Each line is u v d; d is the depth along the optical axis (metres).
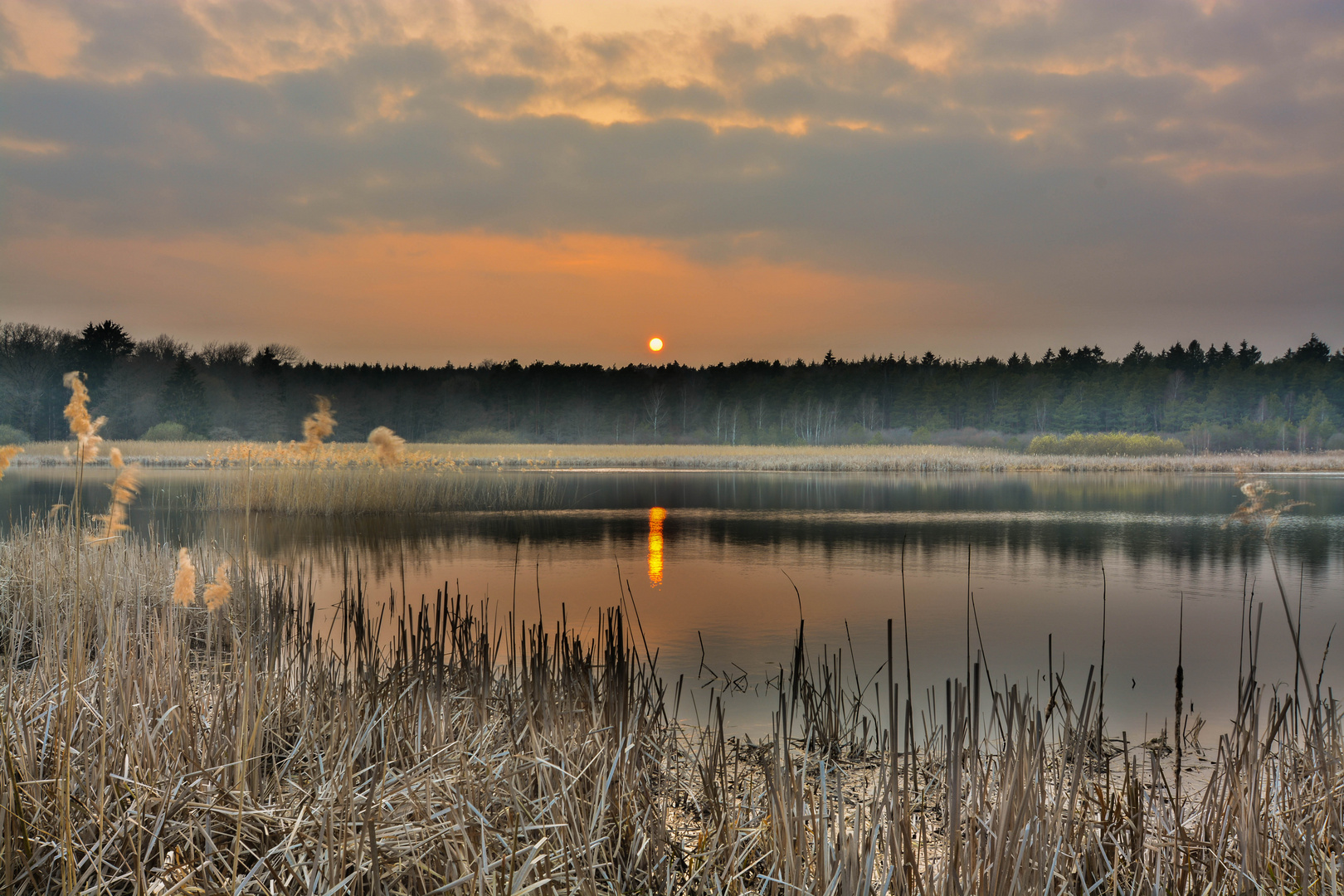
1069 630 7.72
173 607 4.32
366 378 109.62
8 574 6.41
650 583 10.15
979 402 113.62
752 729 4.73
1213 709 5.25
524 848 2.49
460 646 4.82
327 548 13.04
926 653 6.79
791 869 2.50
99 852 2.38
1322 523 17.41
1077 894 2.71
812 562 12.06
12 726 2.86
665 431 121.19
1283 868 2.85
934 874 2.72
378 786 2.94
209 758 3.06
